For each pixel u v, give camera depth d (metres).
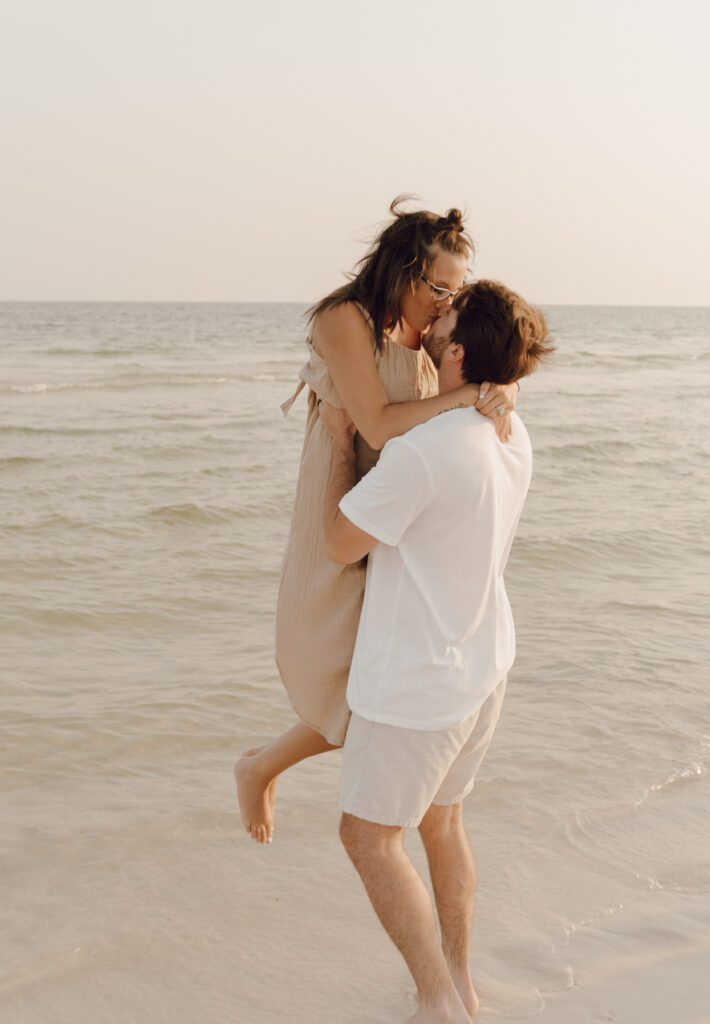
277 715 4.22
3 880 2.83
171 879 2.88
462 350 2.13
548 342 2.19
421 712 2.05
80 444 13.59
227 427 16.03
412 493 2.01
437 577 2.07
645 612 5.97
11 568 6.73
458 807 2.37
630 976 2.45
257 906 2.75
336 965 2.50
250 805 2.64
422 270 2.19
